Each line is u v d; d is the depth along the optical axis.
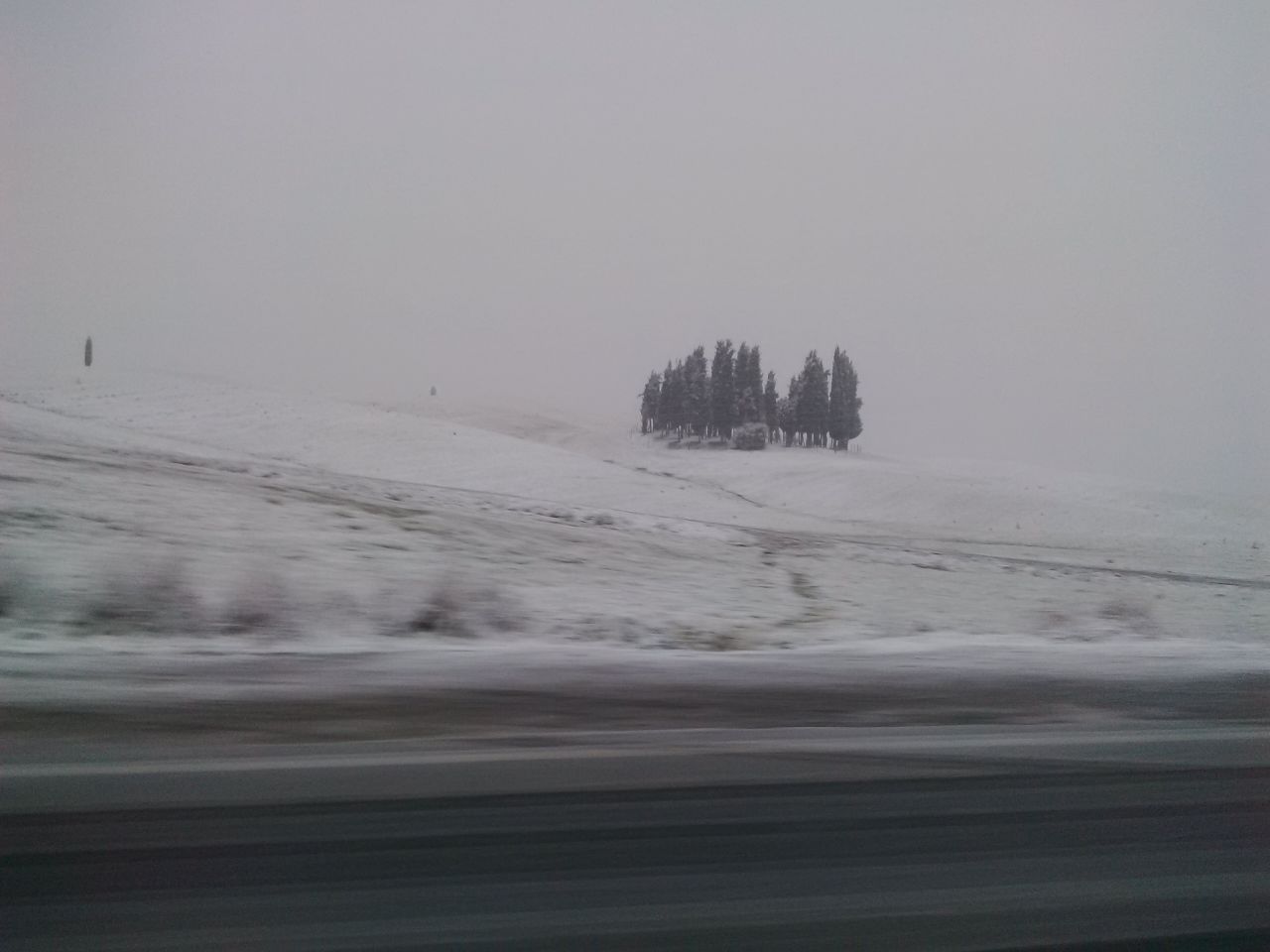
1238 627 23.39
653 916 5.18
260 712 9.62
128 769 7.46
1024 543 53.19
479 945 4.80
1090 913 5.41
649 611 20.81
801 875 5.79
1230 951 5.02
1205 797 7.56
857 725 9.91
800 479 82.38
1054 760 8.55
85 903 5.17
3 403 55.16
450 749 8.35
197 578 19.33
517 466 71.38
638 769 7.83
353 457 70.19
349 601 17.25
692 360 122.94
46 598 15.38
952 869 5.98
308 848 5.97
